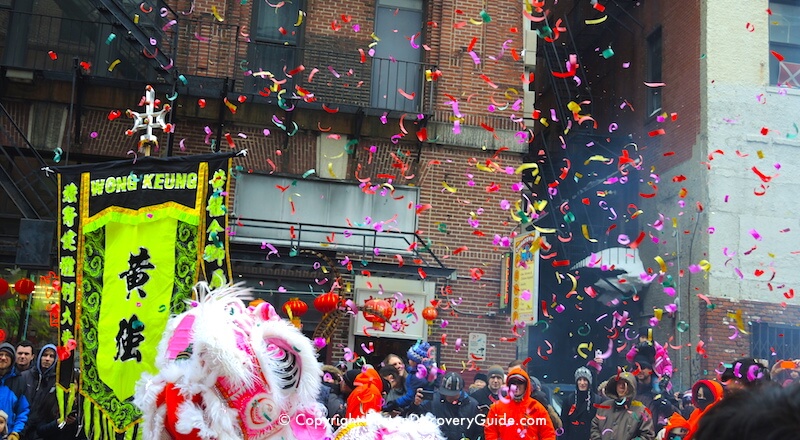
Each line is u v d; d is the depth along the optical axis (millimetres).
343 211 15383
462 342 15102
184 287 7699
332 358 14500
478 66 16031
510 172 13531
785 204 16047
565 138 19094
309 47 15906
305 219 15281
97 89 14844
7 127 14617
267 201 15219
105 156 14805
